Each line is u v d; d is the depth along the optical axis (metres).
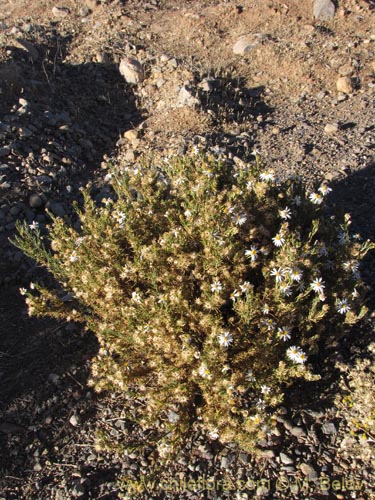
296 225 0.99
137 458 0.83
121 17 2.37
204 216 0.86
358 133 1.61
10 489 0.81
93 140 1.68
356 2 2.30
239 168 1.08
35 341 1.02
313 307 0.83
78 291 0.95
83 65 2.00
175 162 1.09
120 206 0.97
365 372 0.88
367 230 1.20
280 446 0.83
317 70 1.97
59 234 1.01
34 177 1.42
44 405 0.91
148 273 0.85
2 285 1.15
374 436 0.81
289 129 1.68
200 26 2.27
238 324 0.83
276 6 2.32
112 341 0.89
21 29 2.21
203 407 0.82
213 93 1.85
